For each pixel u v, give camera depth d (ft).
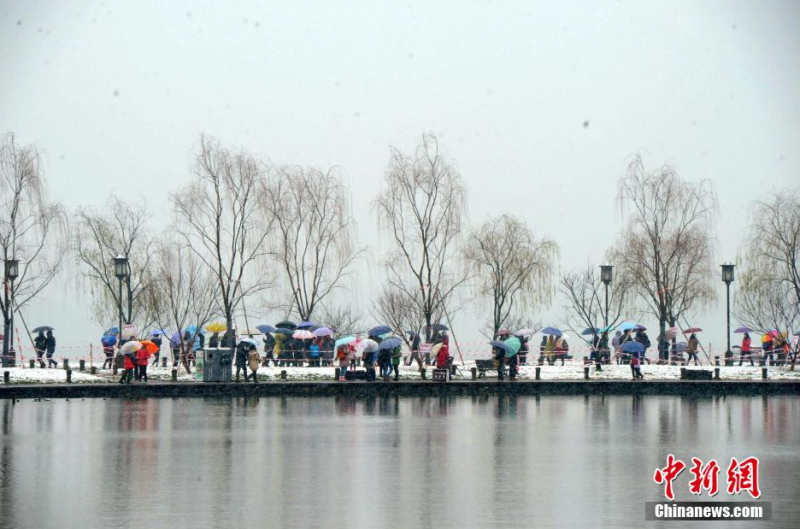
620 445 104.22
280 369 189.98
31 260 214.90
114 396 163.63
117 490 77.97
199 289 217.56
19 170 211.61
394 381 175.42
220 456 96.02
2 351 218.18
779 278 225.35
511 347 183.42
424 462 92.58
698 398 167.12
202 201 216.33
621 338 224.33
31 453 97.81
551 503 73.20
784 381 178.09
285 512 69.62
